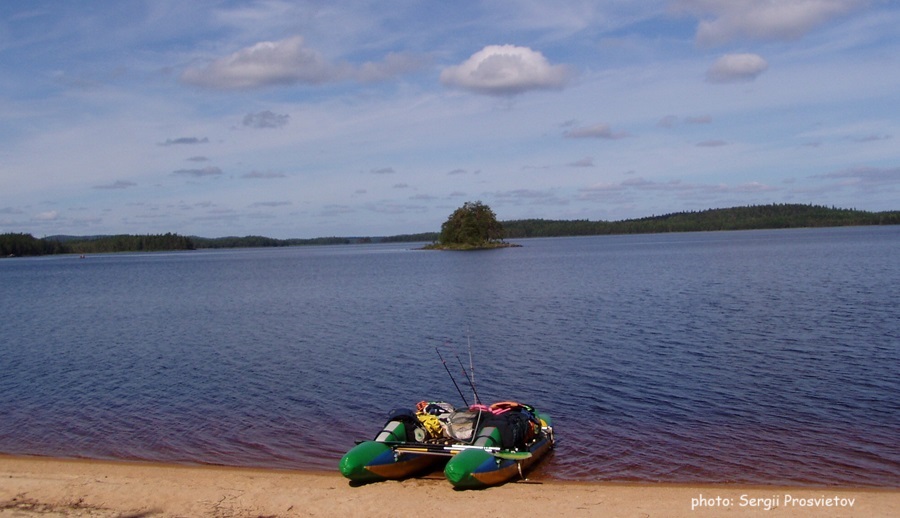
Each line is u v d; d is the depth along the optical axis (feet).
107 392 75.72
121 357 97.91
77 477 47.67
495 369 82.17
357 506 41.19
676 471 48.11
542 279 219.82
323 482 46.52
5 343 114.52
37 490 44.91
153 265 470.39
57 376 85.15
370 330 117.19
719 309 126.21
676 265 264.11
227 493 44.04
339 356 93.20
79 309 171.32
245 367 87.66
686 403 65.21
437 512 39.99
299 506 41.50
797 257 282.36
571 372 79.20
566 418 61.41
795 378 72.84
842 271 201.16
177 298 194.90
